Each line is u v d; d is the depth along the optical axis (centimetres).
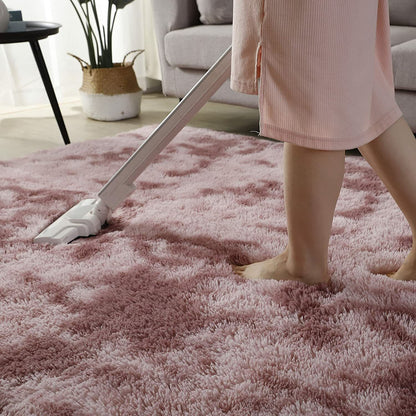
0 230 121
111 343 79
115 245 111
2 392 71
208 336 80
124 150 183
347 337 78
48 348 79
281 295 88
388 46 82
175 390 69
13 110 268
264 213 126
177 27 222
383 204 130
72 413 66
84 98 244
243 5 77
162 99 287
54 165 169
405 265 95
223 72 107
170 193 142
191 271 98
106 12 286
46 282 97
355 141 78
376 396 66
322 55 72
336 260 101
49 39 270
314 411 64
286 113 76
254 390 69
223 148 181
